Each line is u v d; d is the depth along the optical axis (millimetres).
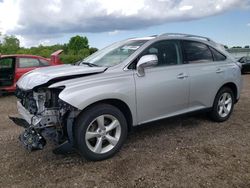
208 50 5531
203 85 5234
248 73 20016
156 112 4598
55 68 4512
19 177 3611
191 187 3326
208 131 5254
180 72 4848
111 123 4094
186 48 5113
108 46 5367
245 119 6074
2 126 5793
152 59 4121
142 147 4508
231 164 3887
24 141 3742
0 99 9047
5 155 4273
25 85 4094
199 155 4191
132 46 4711
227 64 5777
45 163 3988
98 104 3959
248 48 28328
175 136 4992
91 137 3900
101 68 4191
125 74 4207
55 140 3746
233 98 5992
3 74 9375
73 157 4172
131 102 4227
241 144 4621
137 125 4410
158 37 4797
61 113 3689
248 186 3336
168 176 3582
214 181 3447
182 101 4938
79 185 3410
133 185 3391
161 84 4551
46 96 3791
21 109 4391
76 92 3699
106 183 3445
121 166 3865
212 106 5559
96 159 3977
